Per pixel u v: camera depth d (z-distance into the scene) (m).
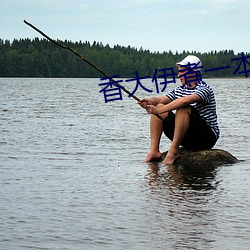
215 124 8.30
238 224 4.94
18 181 6.62
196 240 4.51
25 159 8.32
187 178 6.96
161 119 8.23
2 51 111.94
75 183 6.55
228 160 8.26
